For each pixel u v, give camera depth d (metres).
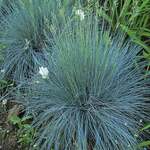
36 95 0.79
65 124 0.73
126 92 0.77
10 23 0.93
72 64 0.73
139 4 0.91
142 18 0.88
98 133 0.71
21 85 0.84
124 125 0.73
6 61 0.89
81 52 0.73
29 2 0.90
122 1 0.94
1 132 0.81
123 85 0.78
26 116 0.79
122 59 0.80
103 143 0.71
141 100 0.78
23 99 0.83
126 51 0.81
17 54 0.89
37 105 0.78
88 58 0.74
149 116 0.77
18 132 0.79
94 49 0.74
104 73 0.74
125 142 0.71
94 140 0.73
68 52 0.73
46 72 0.73
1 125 0.82
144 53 0.81
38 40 0.91
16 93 0.85
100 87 0.74
